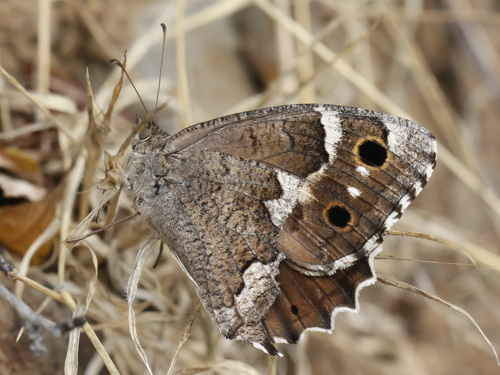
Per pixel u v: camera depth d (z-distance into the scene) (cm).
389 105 27
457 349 29
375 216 24
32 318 22
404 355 28
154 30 27
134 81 28
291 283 24
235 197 24
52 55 27
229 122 24
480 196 28
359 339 28
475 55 33
